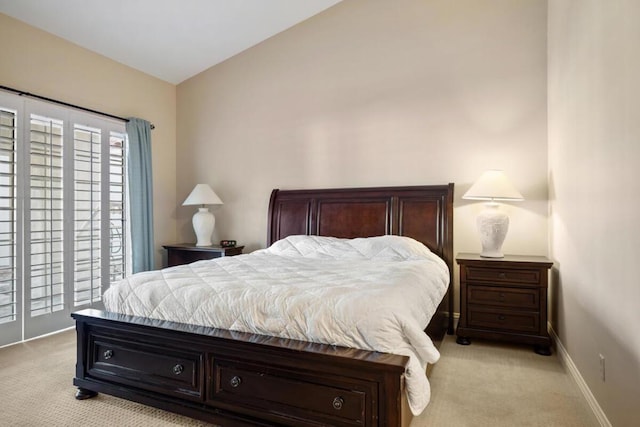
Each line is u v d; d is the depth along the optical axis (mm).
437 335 2734
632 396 1469
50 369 2555
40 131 3270
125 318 2047
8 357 2764
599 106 1877
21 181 3096
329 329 1646
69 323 3461
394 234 3566
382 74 3814
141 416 1966
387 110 3789
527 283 2895
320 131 4078
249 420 1731
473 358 2764
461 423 1894
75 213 3535
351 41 3947
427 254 3168
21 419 1934
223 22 3842
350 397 1539
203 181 4707
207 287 2023
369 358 1503
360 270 2508
